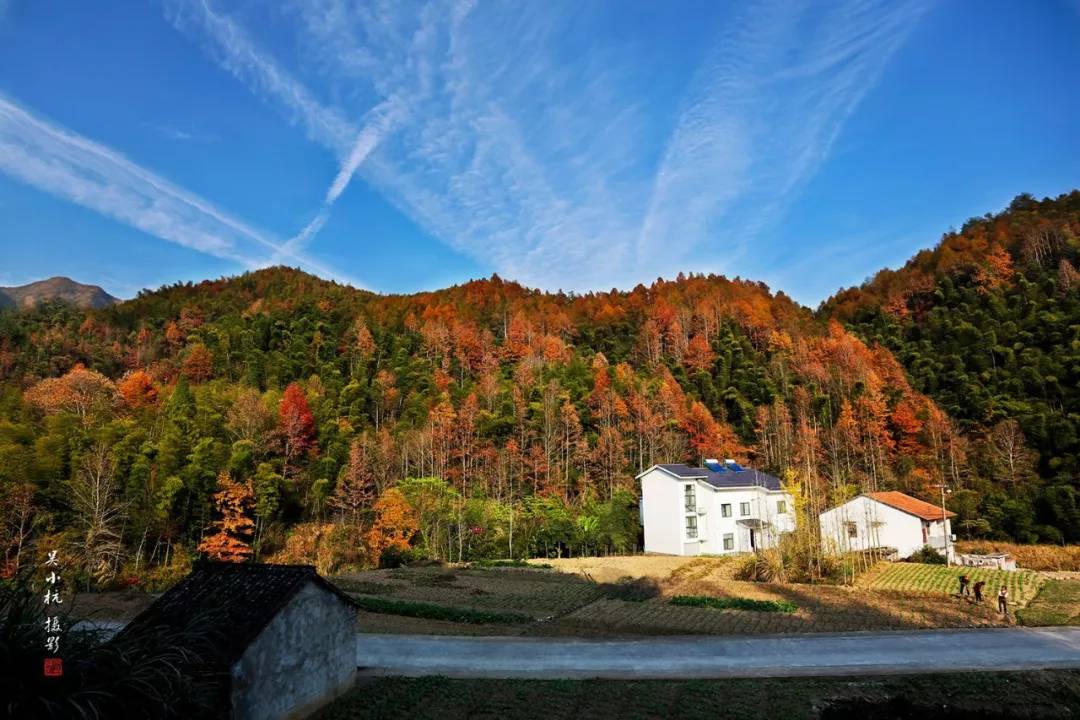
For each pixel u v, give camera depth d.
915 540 50.78
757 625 27.48
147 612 15.48
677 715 16.14
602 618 29.14
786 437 71.88
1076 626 26.09
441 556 51.62
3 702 10.09
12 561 40.22
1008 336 82.75
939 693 17.88
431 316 119.50
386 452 63.28
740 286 148.62
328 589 17.27
